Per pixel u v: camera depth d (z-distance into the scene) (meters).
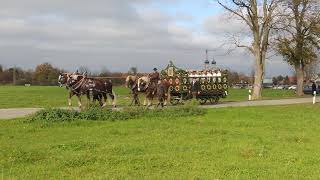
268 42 57.44
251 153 14.23
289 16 56.44
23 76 167.38
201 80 41.94
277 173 11.35
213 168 11.92
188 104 31.11
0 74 171.62
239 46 58.03
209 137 18.41
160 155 13.81
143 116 27.39
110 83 35.81
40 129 21.12
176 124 23.62
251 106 39.31
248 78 131.75
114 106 35.94
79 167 12.00
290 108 37.47
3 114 29.67
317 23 64.38
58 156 13.48
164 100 35.78
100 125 23.00
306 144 16.59
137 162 12.70
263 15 56.16
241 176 11.01
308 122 25.28
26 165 12.23
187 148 15.34
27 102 47.16
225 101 49.84
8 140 17.27
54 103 45.06
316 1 62.88
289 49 66.94
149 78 35.41
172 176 10.89
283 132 20.45
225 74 44.38
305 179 10.72
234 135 19.16
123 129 21.03
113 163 12.53
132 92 37.00
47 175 11.02
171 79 40.12
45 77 158.12
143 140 17.30
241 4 55.97
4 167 11.94
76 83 34.72
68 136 18.59
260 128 22.23
